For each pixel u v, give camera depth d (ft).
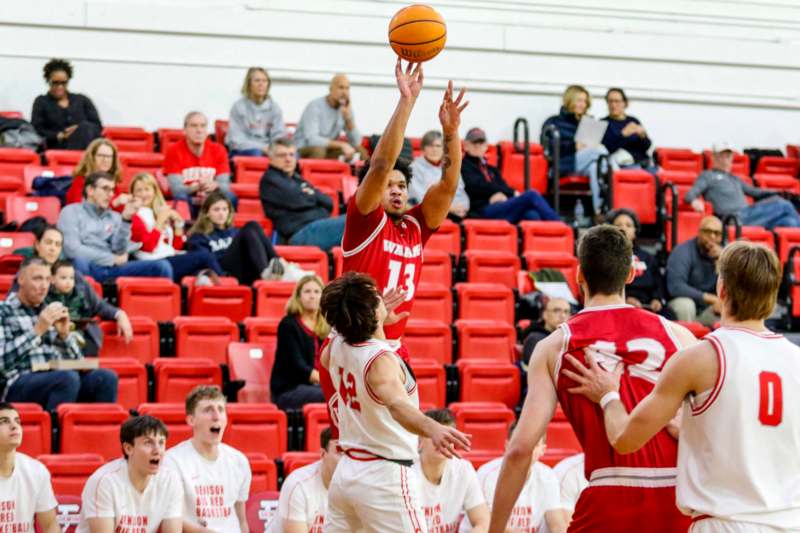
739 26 96.53
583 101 83.15
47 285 52.65
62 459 46.93
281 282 61.62
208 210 65.87
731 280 26.94
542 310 64.13
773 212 79.51
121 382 53.88
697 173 89.51
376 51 89.25
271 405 52.21
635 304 66.90
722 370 26.13
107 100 84.79
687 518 27.48
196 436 45.98
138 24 85.25
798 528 25.99
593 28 93.20
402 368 32.24
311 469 44.83
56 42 84.02
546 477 46.62
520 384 58.59
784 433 26.17
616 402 27.27
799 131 97.55
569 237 71.92
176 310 59.98
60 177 69.67
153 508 44.09
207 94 86.48
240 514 46.73
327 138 79.46
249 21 87.25
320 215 70.69
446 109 33.94
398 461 31.78
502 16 91.66
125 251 63.26
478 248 70.08
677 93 94.99
